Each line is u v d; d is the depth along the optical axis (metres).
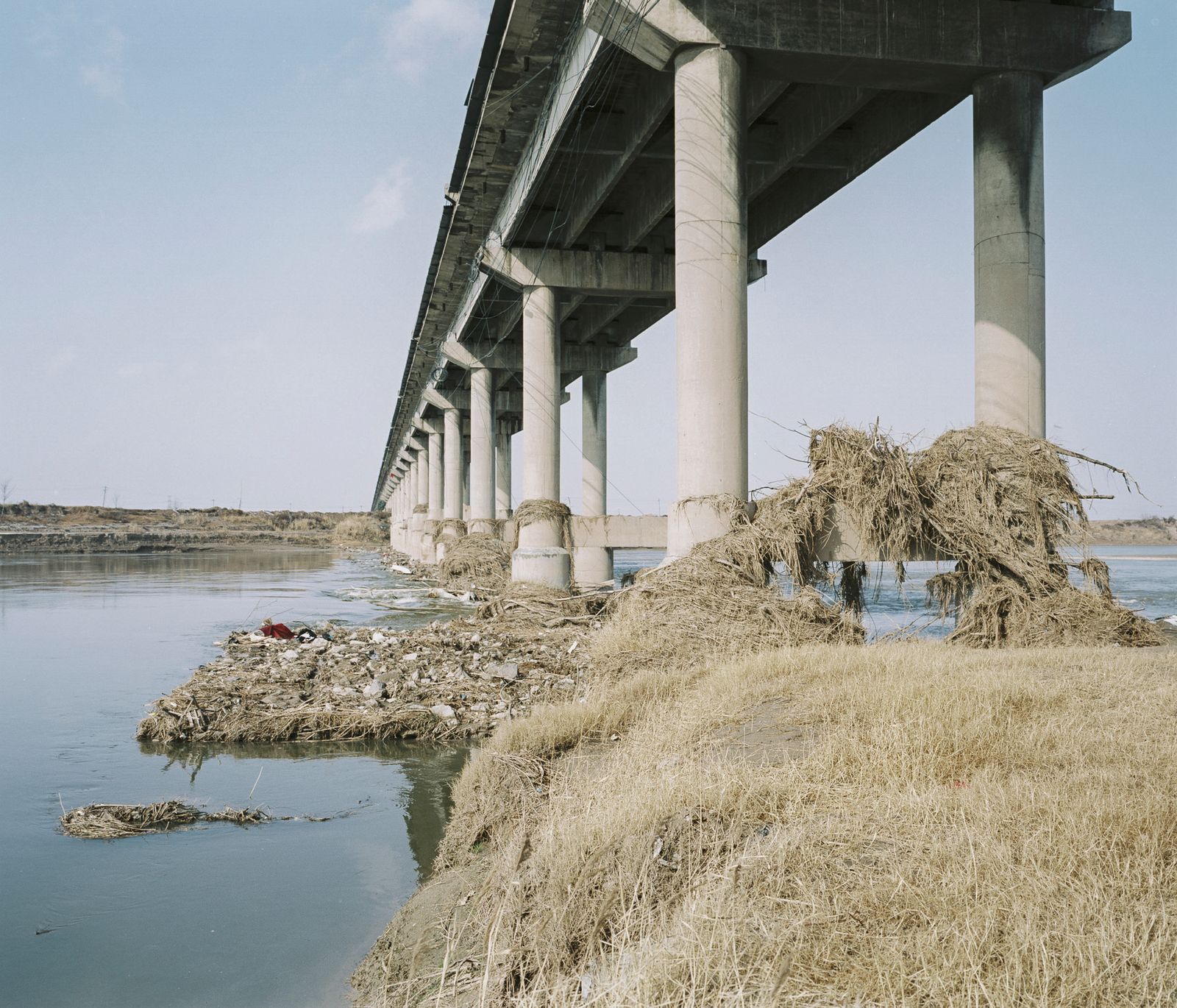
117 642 28.33
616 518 35.94
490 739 14.59
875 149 27.11
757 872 6.16
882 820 6.92
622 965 5.46
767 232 34.16
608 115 28.48
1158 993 4.49
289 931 8.52
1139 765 7.83
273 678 19.14
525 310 35.88
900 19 20.70
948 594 20.05
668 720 11.84
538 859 7.73
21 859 10.33
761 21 20.34
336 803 12.29
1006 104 21.05
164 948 8.20
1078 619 18.25
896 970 4.86
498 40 26.11
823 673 12.77
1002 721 9.30
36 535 113.00
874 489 19.61
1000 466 19.97
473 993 6.55
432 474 79.56
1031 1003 4.48
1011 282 20.78
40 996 7.33
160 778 13.51
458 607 38.41
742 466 20.59
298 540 147.50
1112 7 21.55
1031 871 5.69
